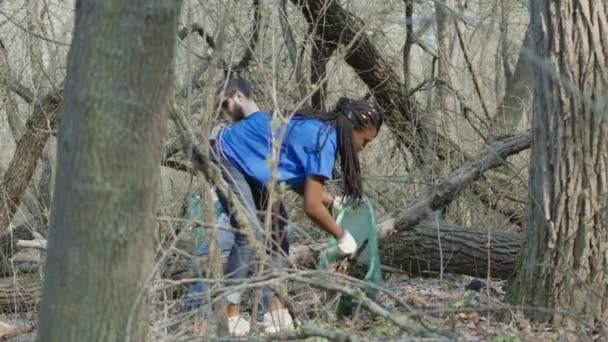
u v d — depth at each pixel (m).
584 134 6.22
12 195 9.80
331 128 6.43
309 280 4.62
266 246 5.05
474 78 12.16
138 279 3.97
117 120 3.81
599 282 6.19
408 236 8.71
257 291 5.54
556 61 6.27
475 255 8.54
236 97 6.59
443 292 8.23
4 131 12.45
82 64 3.82
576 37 6.21
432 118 11.36
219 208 6.46
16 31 10.84
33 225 9.80
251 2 9.30
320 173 6.29
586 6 6.19
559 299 6.25
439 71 12.13
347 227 7.13
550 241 6.31
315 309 5.64
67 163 3.85
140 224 3.93
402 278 9.27
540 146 6.41
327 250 6.80
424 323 4.76
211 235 5.28
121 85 3.80
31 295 8.41
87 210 3.84
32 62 10.75
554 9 6.27
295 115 6.50
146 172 3.91
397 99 11.46
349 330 5.45
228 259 5.90
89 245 3.85
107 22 3.79
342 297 6.24
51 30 10.80
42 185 10.70
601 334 5.68
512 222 10.02
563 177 6.27
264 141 6.37
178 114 4.75
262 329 5.78
